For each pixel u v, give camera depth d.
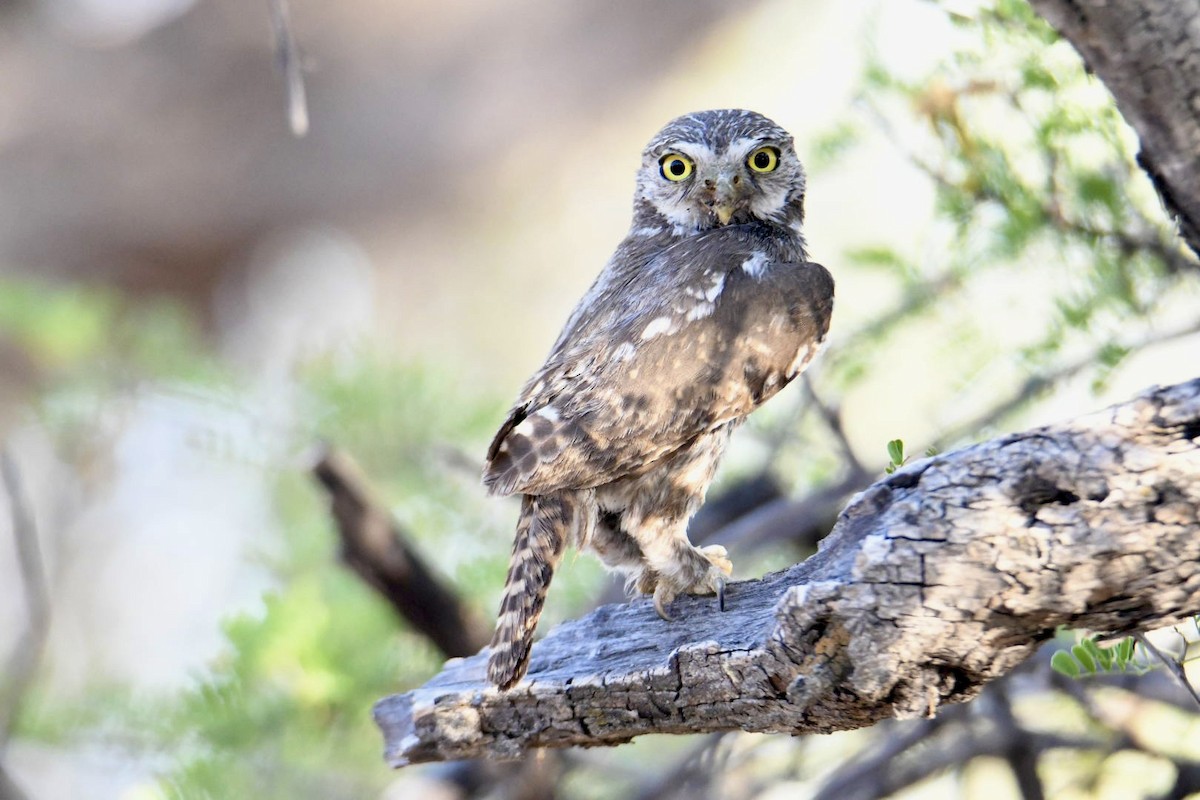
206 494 18.80
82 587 20.27
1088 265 8.74
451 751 7.58
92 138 33.16
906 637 5.52
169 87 33.53
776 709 6.25
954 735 10.70
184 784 9.90
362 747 10.61
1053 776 11.12
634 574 8.65
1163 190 5.33
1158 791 9.94
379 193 33.62
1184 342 11.40
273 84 33.31
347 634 10.46
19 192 32.62
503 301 32.06
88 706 10.90
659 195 9.94
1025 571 5.35
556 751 10.64
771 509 10.48
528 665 7.52
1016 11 8.18
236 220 33.28
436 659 10.55
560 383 8.43
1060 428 5.42
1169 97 4.98
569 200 33.16
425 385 12.45
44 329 13.48
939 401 10.48
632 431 8.17
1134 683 9.23
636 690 6.73
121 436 13.42
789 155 9.95
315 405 12.48
